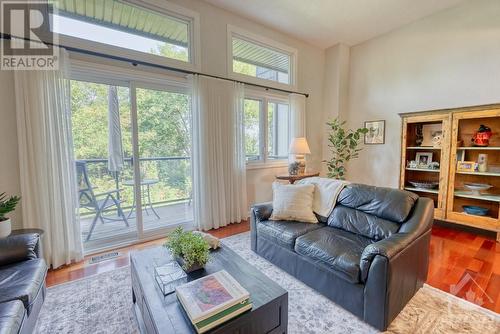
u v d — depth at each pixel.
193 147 3.15
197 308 1.05
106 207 2.86
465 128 3.21
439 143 3.37
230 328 1.06
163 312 1.11
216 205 3.32
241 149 3.56
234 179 3.53
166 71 2.94
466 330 1.51
